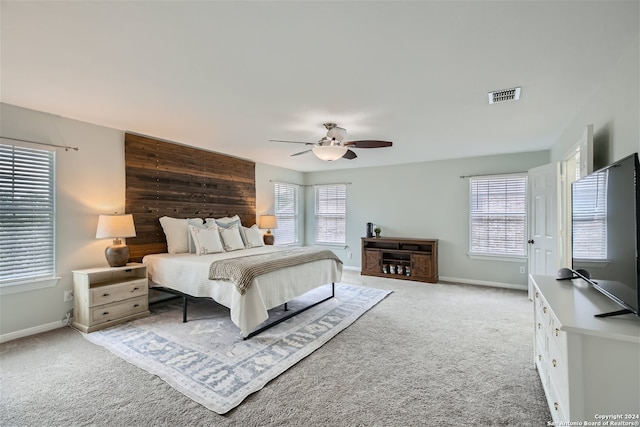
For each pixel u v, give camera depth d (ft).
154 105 9.53
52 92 8.54
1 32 5.66
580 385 4.44
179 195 14.78
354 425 5.78
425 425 5.77
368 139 13.50
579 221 6.91
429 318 11.77
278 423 5.83
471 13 5.11
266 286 10.35
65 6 4.94
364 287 16.65
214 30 5.64
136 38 5.90
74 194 11.12
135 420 5.89
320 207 23.56
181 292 11.48
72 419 5.91
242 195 18.45
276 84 7.96
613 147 6.97
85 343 9.36
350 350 8.97
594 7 4.94
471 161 17.81
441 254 18.75
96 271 10.72
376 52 6.40
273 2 4.85
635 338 4.09
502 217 17.02
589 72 7.18
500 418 5.96
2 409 6.21
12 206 9.69
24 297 9.95
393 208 20.42
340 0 4.80
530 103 9.20
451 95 8.61
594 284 6.03
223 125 11.57
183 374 7.54
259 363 8.10
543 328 6.43
